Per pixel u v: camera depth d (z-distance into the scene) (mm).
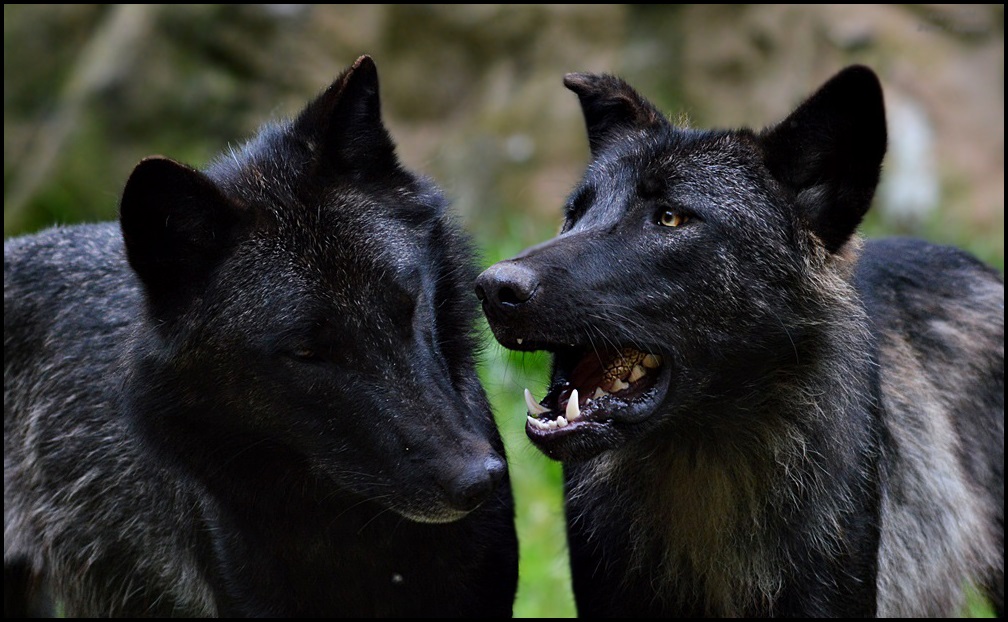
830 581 10156
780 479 10109
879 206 25031
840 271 10117
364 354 8711
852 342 10102
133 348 9344
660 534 10422
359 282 8766
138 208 8672
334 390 8727
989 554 12477
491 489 8641
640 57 26828
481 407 9938
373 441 8711
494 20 27578
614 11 27266
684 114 12039
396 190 9547
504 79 27406
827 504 10094
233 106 27219
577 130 26297
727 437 10094
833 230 10016
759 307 9648
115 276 11734
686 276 9484
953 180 24922
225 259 8891
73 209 26438
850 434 10078
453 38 27672
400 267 8930
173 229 8797
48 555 12133
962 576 12242
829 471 10070
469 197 26000
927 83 25859
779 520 10188
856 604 10234
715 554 10359
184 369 8969
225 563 9898
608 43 27172
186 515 10500
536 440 9102
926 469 11570
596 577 10648
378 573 9789
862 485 10172
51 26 27797
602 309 9188
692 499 10281
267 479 9297
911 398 11586
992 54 26531
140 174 8570
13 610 12727
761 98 26156
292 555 9625
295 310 8664
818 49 26266
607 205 9836
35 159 26828
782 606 10312
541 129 26453
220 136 27188
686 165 9750
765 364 9867
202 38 27188
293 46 27391
